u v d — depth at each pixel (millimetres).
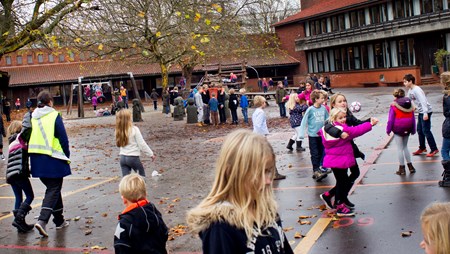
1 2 21797
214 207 2689
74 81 62500
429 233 2699
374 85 57469
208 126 26500
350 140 7734
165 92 38125
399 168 10219
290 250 2939
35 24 21125
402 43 53906
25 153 8406
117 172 14289
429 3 49719
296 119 14719
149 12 32281
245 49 54188
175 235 7574
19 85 62219
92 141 23219
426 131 11734
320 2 70875
